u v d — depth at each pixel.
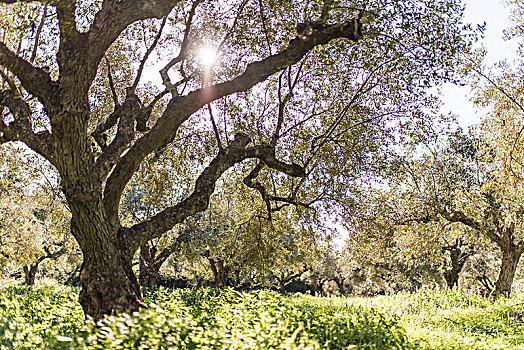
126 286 8.22
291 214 15.01
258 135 13.43
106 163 8.92
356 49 11.57
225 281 30.20
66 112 7.94
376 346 7.55
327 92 13.66
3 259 25.91
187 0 12.28
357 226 13.76
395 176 14.17
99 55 8.16
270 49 11.96
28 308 10.97
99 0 12.26
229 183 15.91
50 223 26.86
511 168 16.61
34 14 10.72
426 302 16.84
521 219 20.08
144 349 5.88
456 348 9.21
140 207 26.78
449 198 21.62
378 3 10.62
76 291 18.86
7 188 20.72
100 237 8.22
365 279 43.12
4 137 9.73
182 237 26.83
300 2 11.91
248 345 6.21
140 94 14.20
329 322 8.55
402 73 12.05
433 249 21.61
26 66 8.29
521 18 17.33
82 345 5.64
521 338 11.23
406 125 13.35
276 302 10.86
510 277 21.55
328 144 13.43
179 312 9.58
